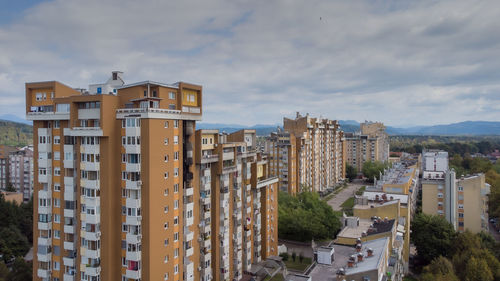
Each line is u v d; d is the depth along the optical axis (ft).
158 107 241.96
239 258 333.42
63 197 256.73
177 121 254.27
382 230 301.02
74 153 252.42
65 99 250.16
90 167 240.12
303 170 653.30
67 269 256.32
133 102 242.58
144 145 230.89
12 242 406.00
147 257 232.53
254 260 364.17
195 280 282.56
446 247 364.17
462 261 320.29
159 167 237.66
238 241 331.36
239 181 330.34
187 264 265.54
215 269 302.45
